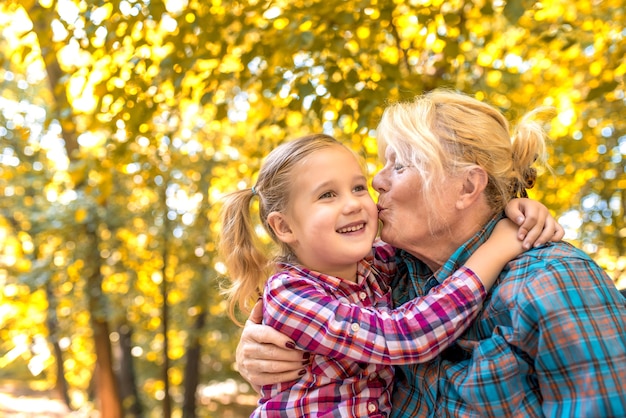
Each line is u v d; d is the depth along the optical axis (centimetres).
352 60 382
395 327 155
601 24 491
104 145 553
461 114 165
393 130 171
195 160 849
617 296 144
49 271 873
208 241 902
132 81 398
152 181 526
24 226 984
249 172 564
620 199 579
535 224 158
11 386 1933
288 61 386
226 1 404
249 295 205
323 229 171
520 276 149
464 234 166
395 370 177
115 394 963
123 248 938
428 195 163
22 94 900
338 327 158
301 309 164
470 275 155
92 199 821
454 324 152
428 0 396
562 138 516
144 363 1442
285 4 414
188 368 1146
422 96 182
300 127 518
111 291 980
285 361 166
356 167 178
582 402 131
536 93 568
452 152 163
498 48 504
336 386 165
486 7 349
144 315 1106
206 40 387
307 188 175
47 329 1156
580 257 148
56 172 852
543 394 140
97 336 955
